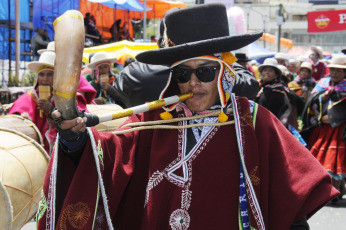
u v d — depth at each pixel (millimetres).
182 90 2480
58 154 2256
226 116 2434
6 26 11906
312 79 10828
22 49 12930
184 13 2428
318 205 2373
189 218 2301
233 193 2334
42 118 5590
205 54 2350
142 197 2441
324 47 50062
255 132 2422
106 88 7492
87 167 2246
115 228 2459
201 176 2340
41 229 2238
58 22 1987
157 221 2322
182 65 2447
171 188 2352
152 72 3703
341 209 7242
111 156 2352
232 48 2365
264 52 18562
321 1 51062
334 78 7852
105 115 2223
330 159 7801
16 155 3938
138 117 2566
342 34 49219
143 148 2473
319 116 7934
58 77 1936
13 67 12164
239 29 3533
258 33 2344
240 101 2453
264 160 2377
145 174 2451
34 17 13195
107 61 7914
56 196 2279
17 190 3838
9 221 3426
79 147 2221
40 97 5500
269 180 2395
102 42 14547
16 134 4180
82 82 6344
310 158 2457
